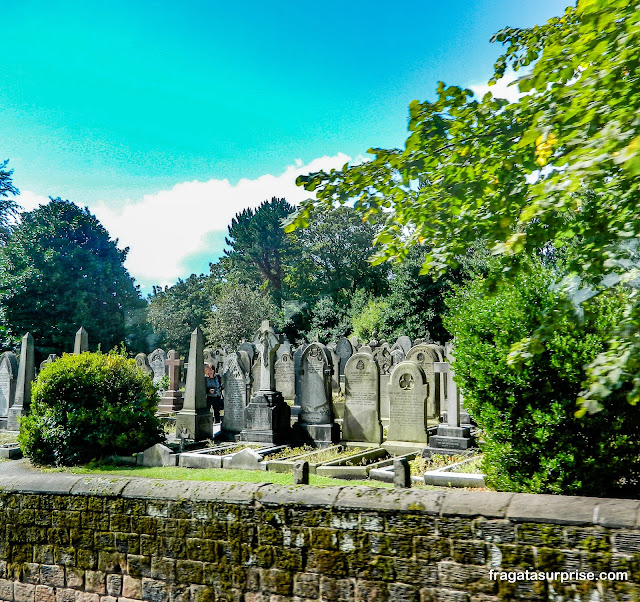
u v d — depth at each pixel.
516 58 5.35
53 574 5.64
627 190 4.01
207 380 24.83
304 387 14.66
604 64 3.36
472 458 10.39
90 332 42.41
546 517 4.02
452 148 4.44
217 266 69.50
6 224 44.88
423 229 4.74
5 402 18.45
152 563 5.23
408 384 12.94
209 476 10.48
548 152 3.63
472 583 4.17
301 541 4.73
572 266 4.25
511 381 6.41
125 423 12.70
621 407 6.08
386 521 4.49
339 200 4.74
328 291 54.62
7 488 5.95
